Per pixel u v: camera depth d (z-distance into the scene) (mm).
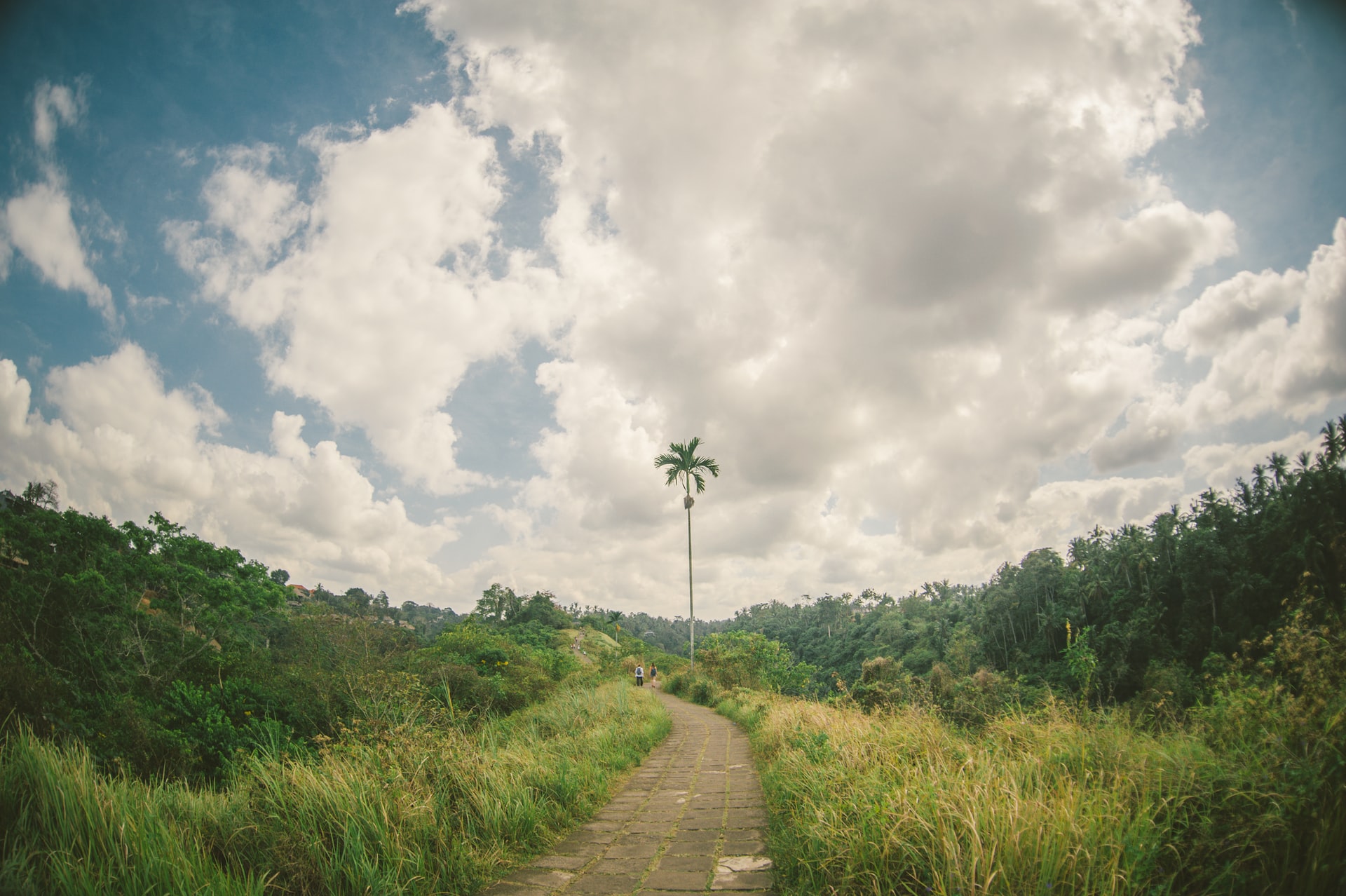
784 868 4031
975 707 7117
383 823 4199
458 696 12664
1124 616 47219
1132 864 2635
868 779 4449
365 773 4793
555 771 6344
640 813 6203
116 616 13461
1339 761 2623
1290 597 3766
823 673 77250
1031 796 3488
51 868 3008
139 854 3262
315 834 3967
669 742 11172
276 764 4809
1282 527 31188
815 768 5535
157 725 8141
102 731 7320
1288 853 2520
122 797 3785
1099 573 52938
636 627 140125
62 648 11422
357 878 3633
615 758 8367
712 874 4312
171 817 3969
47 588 12102
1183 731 3973
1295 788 2727
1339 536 3738
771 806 5805
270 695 10055
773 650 24250
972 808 3236
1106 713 4852
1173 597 43000
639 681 28797
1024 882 2760
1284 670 3533
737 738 11578
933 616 75562
